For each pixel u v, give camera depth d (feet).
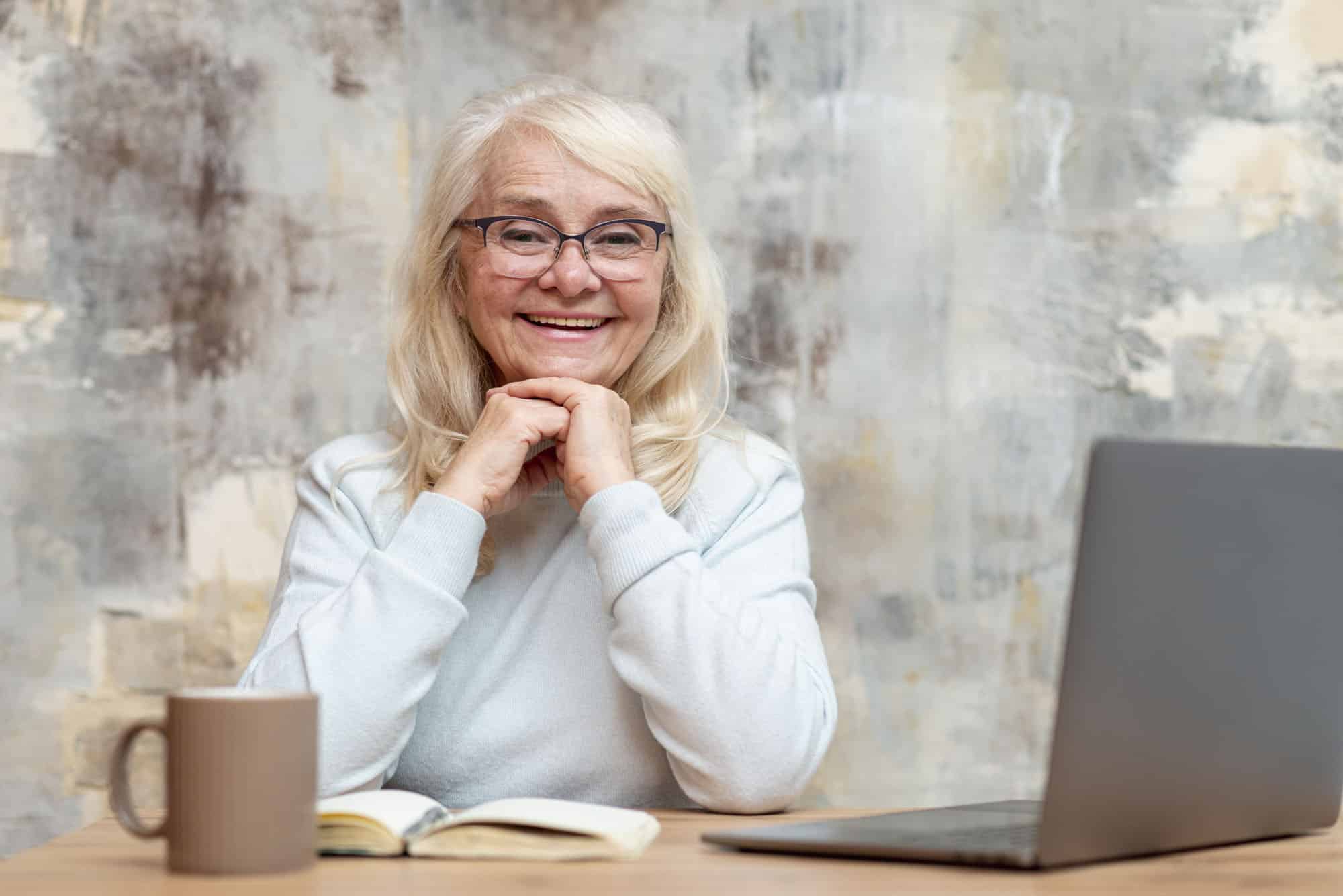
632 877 3.13
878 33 9.44
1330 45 9.74
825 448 9.38
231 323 9.01
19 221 8.86
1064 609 9.50
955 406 9.46
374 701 4.70
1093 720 3.05
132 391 8.94
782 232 9.37
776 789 4.70
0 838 8.75
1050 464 9.53
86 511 8.89
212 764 3.06
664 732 4.85
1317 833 3.90
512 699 5.38
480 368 6.11
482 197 5.80
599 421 5.15
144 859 3.37
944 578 9.44
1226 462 3.24
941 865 3.27
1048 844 3.07
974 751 9.41
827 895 2.91
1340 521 3.58
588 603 5.50
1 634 8.79
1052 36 9.55
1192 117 9.65
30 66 8.88
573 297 5.66
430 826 3.42
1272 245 9.69
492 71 9.18
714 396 6.20
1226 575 3.28
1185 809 3.37
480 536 5.00
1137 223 9.61
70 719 8.83
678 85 9.30
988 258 9.50
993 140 9.51
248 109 9.03
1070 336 9.55
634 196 5.74
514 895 2.90
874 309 9.43
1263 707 3.49
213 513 8.97
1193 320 9.64
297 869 3.13
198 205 8.99
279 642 5.02
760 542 5.67
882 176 9.44
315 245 9.06
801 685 4.87
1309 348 9.70
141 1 8.96
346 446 6.01
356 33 9.11
